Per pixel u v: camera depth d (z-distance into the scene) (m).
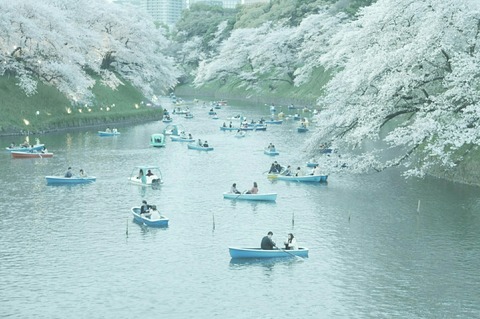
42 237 44.59
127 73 143.62
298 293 35.22
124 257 40.81
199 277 37.56
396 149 82.25
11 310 32.88
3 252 41.38
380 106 57.47
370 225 47.38
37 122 101.38
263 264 39.72
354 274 37.81
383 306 33.41
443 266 38.78
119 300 34.28
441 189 57.75
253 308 33.38
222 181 64.25
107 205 53.81
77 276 37.53
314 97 156.62
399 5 57.84
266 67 185.38
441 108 55.34
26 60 105.06
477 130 51.66
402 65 56.81
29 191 58.81
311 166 72.75
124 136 100.69
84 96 113.31
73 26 118.81
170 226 47.69
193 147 86.81
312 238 44.59
